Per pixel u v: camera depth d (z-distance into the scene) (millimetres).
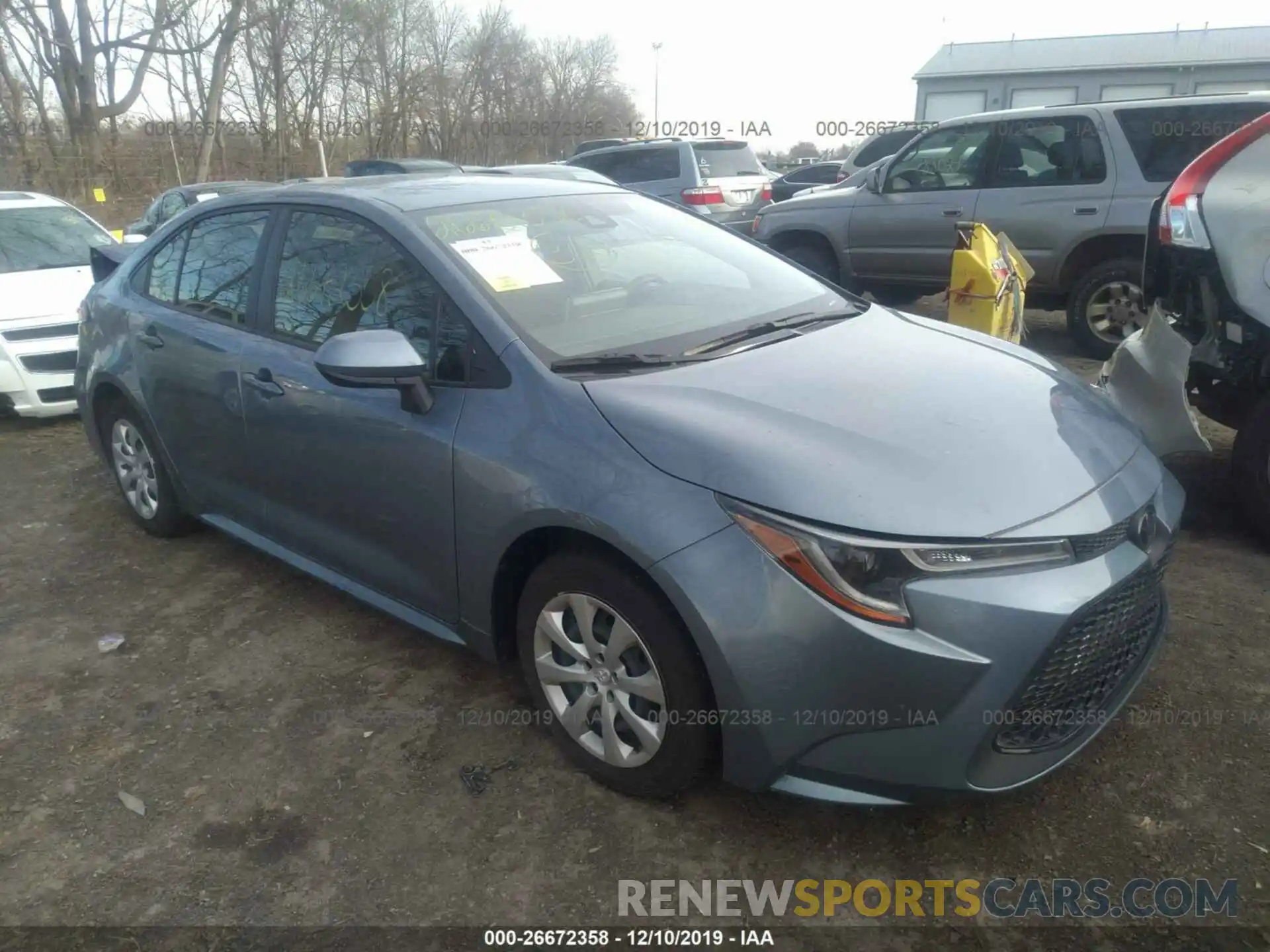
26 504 5250
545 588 2760
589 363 2859
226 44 26281
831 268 8953
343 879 2533
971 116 7824
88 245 7777
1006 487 2377
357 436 3191
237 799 2848
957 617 2215
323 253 3496
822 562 2246
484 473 2795
